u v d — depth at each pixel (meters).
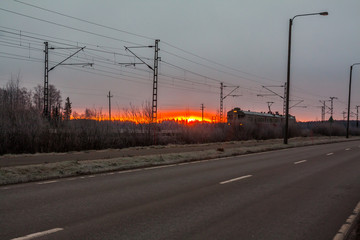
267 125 48.94
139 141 25.77
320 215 6.75
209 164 15.67
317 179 11.52
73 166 12.76
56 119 21.08
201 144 30.27
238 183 10.32
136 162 15.15
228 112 46.41
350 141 49.56
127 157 16.42
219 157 19.92
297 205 7.57
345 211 7.11
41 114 20.41
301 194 8.81
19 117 18.86
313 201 8.00
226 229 5.69
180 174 12.09
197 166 14.75
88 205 7.13
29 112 19.83
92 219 6.09
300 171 13.62
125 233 5.35
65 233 5.27
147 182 10.21
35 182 9.98
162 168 13.88
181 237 5.23
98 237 5.13
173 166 14.68
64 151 20.06
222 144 31.31
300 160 18.39
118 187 9.29
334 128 74.88
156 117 28.33
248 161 17.41
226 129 38.78
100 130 22.58
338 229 5.84
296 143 35.53
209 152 21.41
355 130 86.81
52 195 8.09
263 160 18.09
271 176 12.02
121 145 24.00
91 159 15.32
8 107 19.11
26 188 8.97
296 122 60.97
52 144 19.66
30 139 18.50
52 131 20.14
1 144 17.44
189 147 25.89
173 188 9.29
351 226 6.02
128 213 6.57
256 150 25.20
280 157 20.20
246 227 5.84
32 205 7.04
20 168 11.41
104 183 9.91
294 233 5.58
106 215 6.38
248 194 8.66
